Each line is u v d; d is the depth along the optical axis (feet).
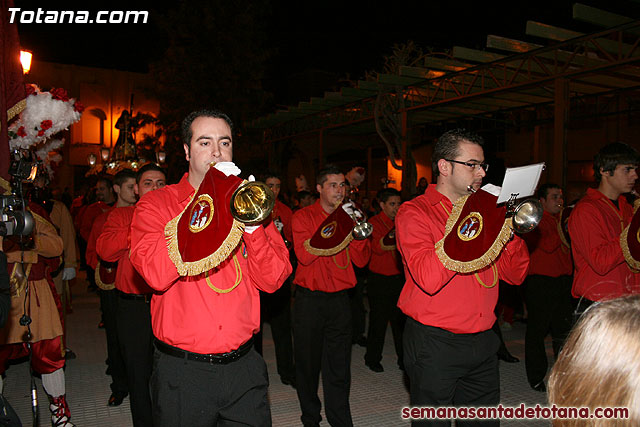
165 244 7.07
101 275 15.55
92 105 94.99
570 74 29.48
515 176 7.48
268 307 17.52
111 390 16.79
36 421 10.78
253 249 7.41
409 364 9.33
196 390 7.48
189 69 69.67
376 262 18.85
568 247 16.98
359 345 22.97
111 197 28.32
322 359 13.34
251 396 7.82
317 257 13.10
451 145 9.31
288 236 19.72
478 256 7.85
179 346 7.53
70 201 59.57
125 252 12.36
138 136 94.27
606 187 12.34
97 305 30.91
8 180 9.22
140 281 11.75
